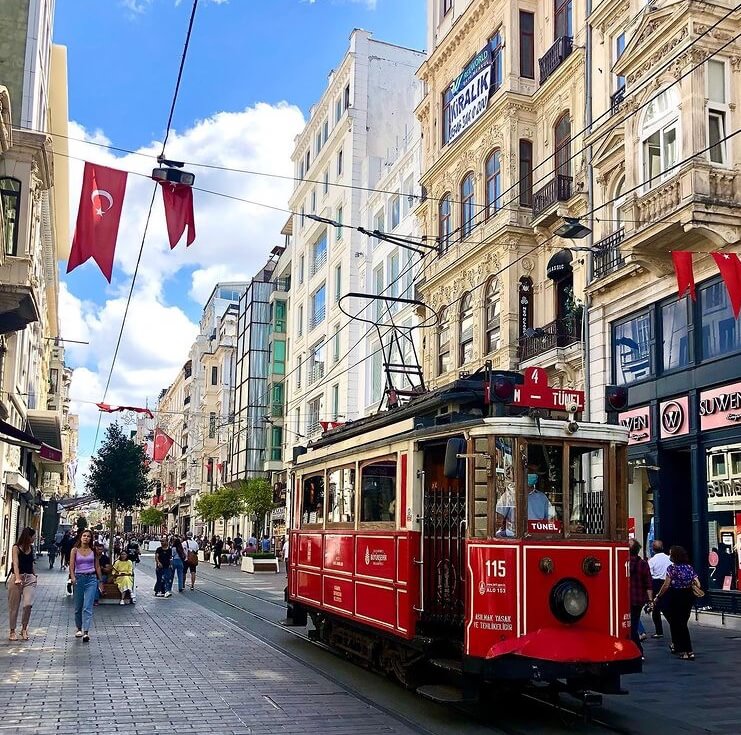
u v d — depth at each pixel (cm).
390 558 998
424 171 3191
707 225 1645
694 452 1745
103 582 2003
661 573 1481
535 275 2505
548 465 856
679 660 1216
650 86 1839
